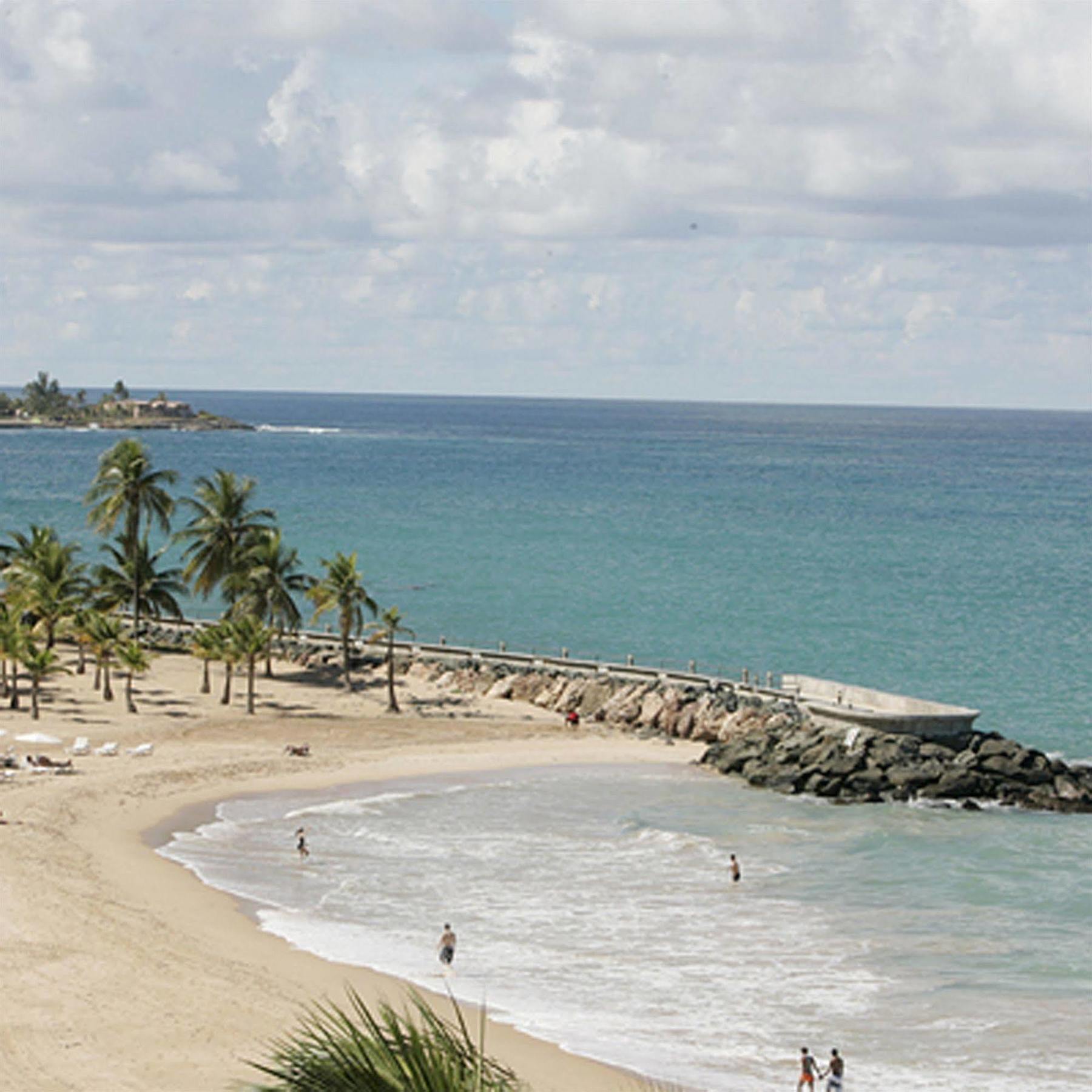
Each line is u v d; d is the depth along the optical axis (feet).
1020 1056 144.36
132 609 432.66
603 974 166.20
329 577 342.64
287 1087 52.26
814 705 293.23
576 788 265.75
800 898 200.03
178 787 250.78
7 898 174.60
